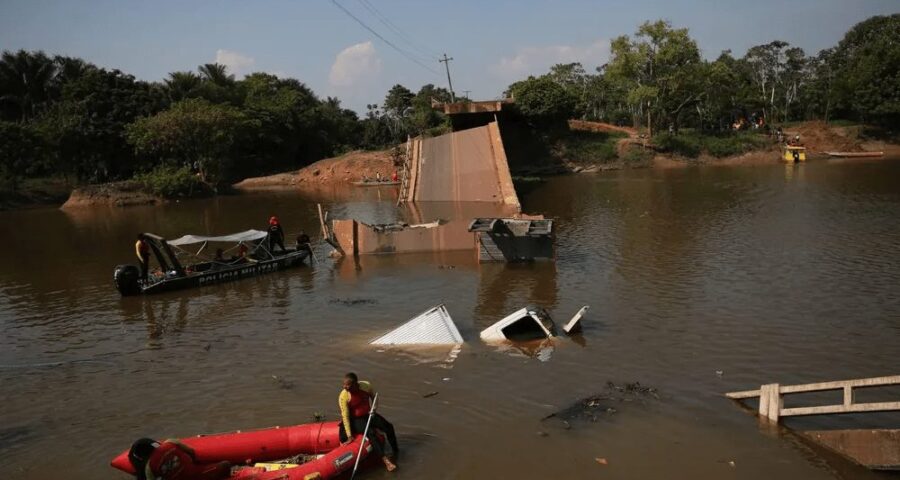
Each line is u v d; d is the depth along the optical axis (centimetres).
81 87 6856
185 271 2245
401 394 1281
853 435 1005
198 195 5916
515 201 4028
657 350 1463
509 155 7106
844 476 966
